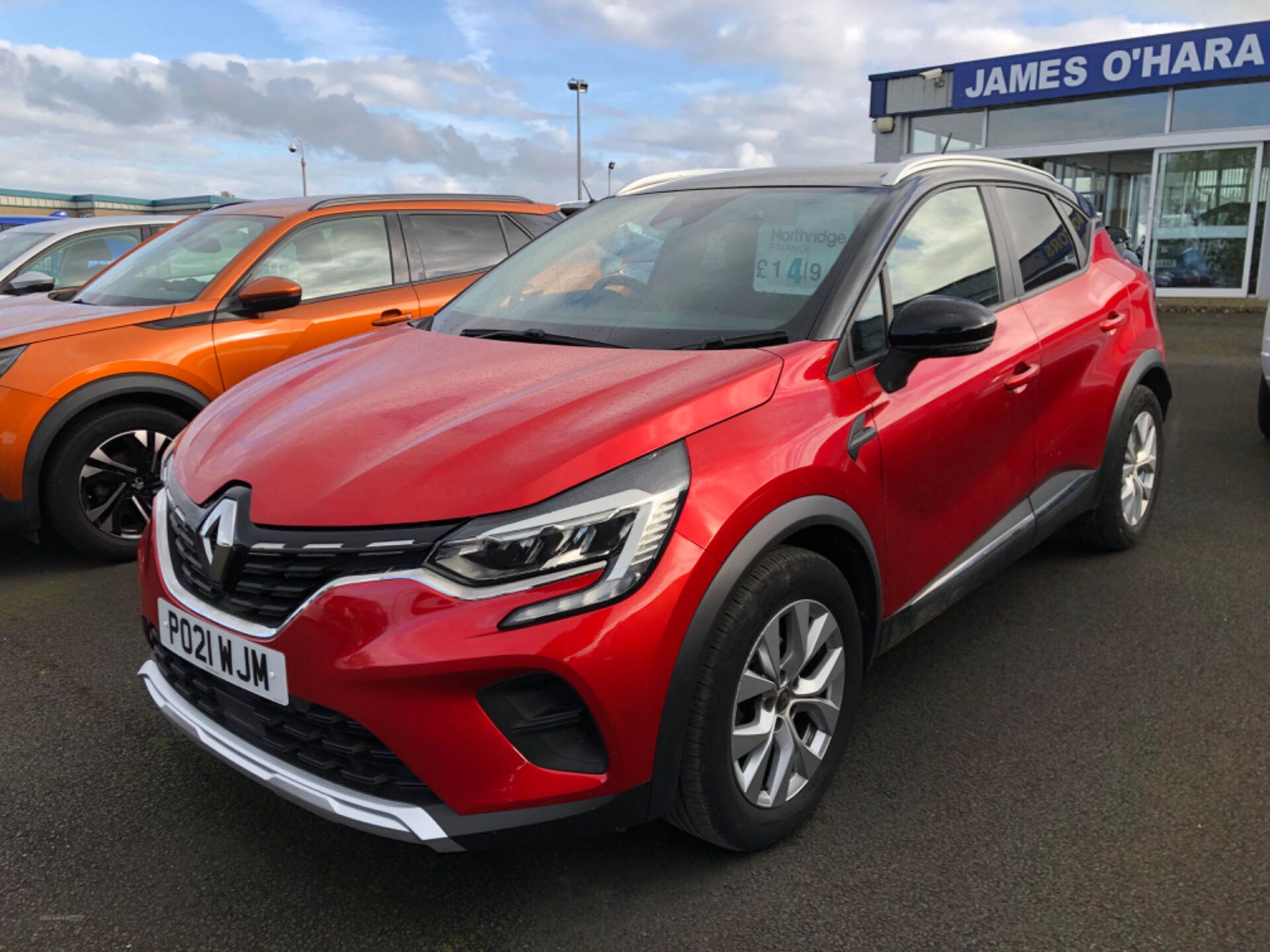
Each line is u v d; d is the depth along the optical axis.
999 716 2.78
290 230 4.80
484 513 1.79
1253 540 4.17
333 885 2.12
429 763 1.76
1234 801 2.34
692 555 1.87
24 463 3.90
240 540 1.94
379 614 1.76
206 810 2.40
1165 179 14.75
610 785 1.84
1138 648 3.18
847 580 2.39
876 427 2.35
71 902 2.06
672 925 1.97
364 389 2.40
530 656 1.73
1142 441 3.98
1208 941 1.88
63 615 3.65
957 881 2.08
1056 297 3.35
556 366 2.38
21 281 6.03
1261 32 13.39
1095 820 2.28
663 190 3.39
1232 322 12.38
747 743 2.06
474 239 5.52
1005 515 3.00
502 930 1.97
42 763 2.61
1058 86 15.06
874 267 2.54
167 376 4.21
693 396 2.06
